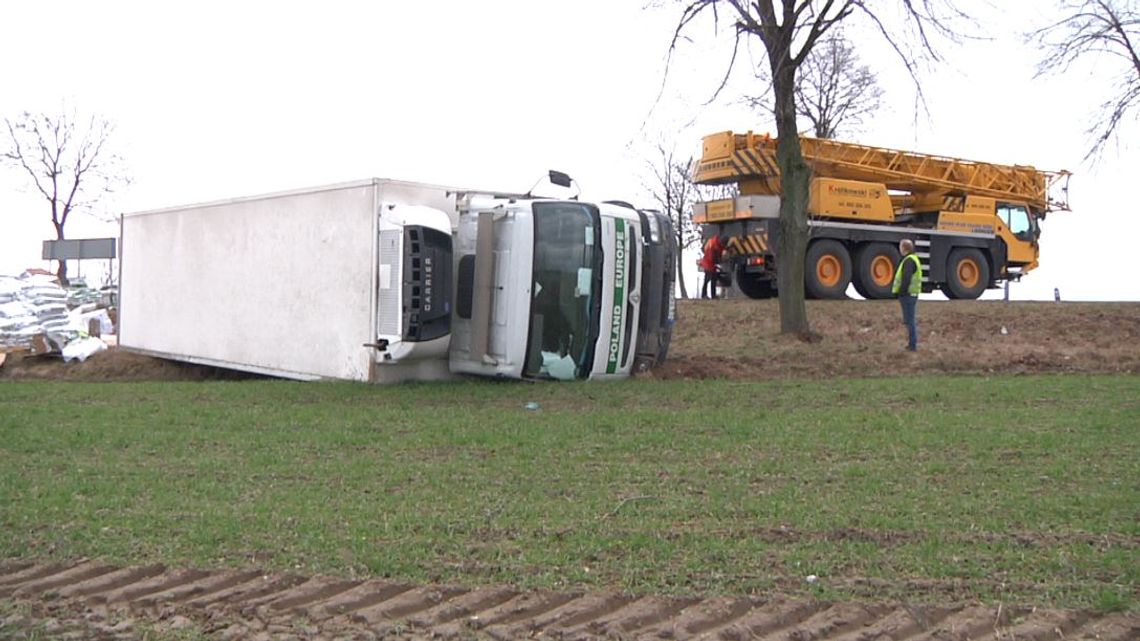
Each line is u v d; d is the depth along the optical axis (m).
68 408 12.35
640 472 8.49
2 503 7.58
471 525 6.93
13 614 5.63
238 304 16.89
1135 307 21.69
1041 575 5.80
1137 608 5.30
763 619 5.32
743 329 19.62
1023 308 21.50
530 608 5.54
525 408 11.95
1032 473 8.25
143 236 19.64
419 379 14.45
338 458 9.17
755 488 7.88
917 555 6.17
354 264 14.56
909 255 17.16
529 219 13.80
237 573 6.12
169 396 13.52
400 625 5.39
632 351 14.70
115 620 5.57
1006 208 28.22
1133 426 10.26
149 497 7.76
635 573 5.95
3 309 20.45
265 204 16.25
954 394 12.87
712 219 25.45
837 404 12.23
